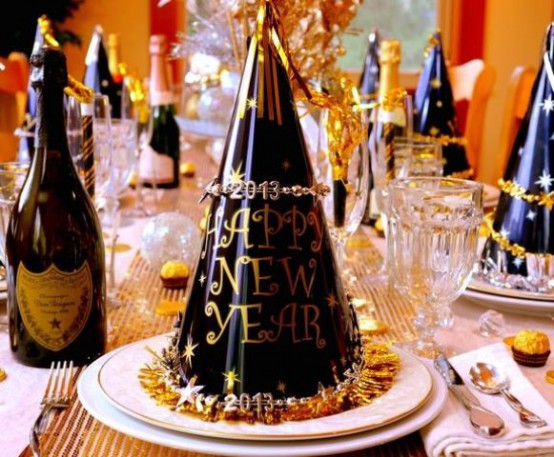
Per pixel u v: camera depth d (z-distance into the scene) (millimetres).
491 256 1164
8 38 5277
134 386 773
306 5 1400
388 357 829
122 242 1566
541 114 1146
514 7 5383
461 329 1069
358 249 1523
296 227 770
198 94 2408
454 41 5406
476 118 2762
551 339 1030
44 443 750
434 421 750
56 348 902
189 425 706
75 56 5535
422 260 970
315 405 734
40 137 908
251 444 691
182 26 5508
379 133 1393
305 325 766
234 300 759
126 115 2055
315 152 1233
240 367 751
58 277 893
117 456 733
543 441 719
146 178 2205
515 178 1157
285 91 776
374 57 2236
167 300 1184
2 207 1000
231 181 768
